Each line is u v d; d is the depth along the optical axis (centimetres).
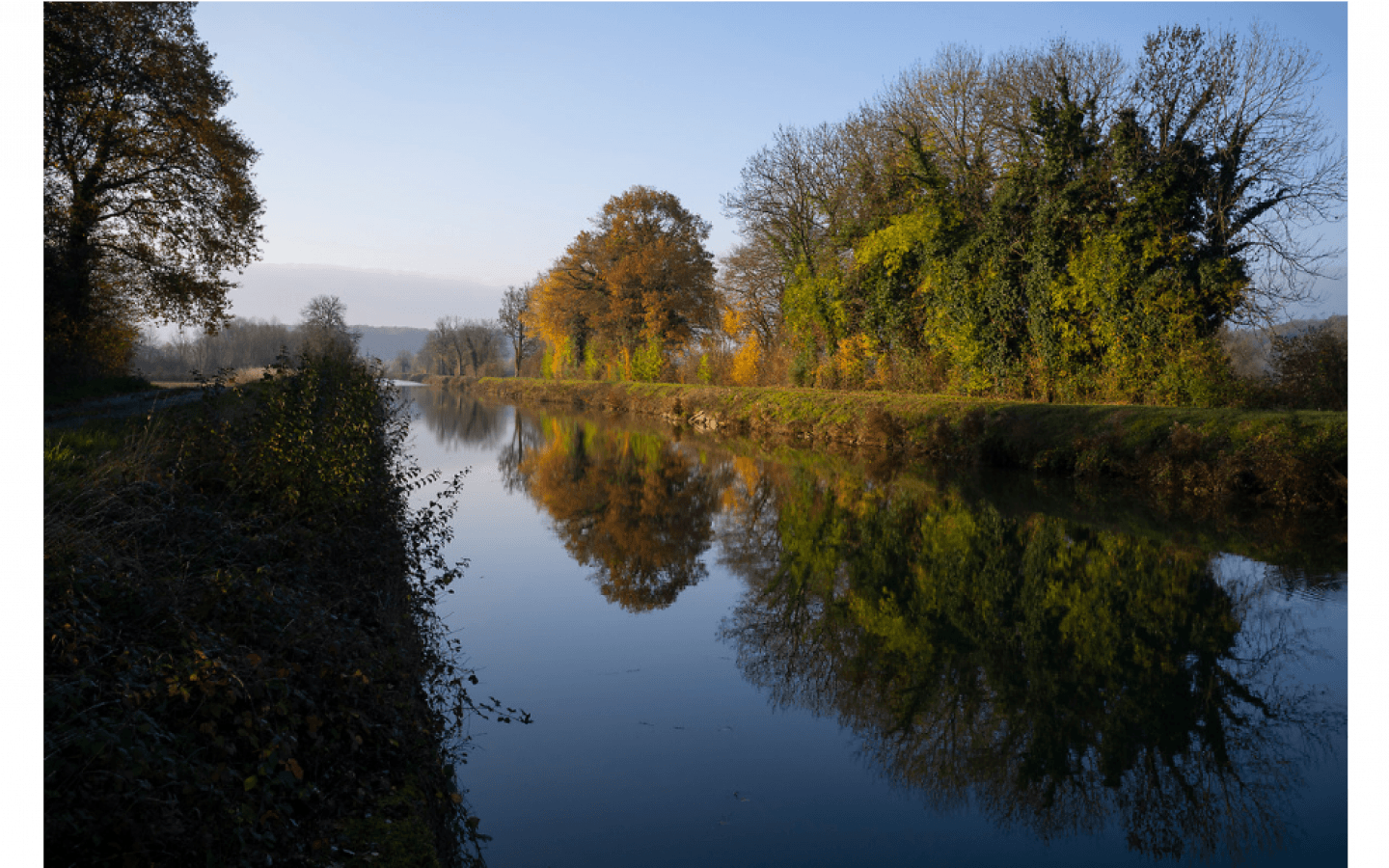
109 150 2203
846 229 3016
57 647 349
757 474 2083
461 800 480
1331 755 588
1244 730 628
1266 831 492
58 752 295
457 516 1555
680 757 585
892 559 1188
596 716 652
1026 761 585
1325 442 1377
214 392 854
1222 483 1491
